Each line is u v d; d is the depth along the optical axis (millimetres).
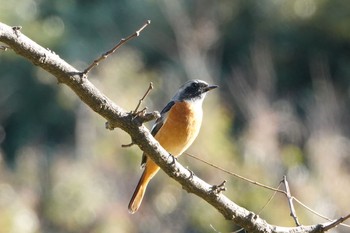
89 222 15359
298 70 23047
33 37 21984
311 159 16703
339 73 23000
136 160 16000
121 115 5793
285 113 18781
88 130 17688
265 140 16453
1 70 22250
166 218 15172
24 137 21922
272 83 21406
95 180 15805
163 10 22406
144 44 22641
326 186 15758
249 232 6328
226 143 15992
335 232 14961
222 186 6180
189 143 9078
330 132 17875
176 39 21906
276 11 23312
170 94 19438
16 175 16391
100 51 22641
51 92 21969
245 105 18547
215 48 21844
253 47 22703
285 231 6301
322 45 23234
